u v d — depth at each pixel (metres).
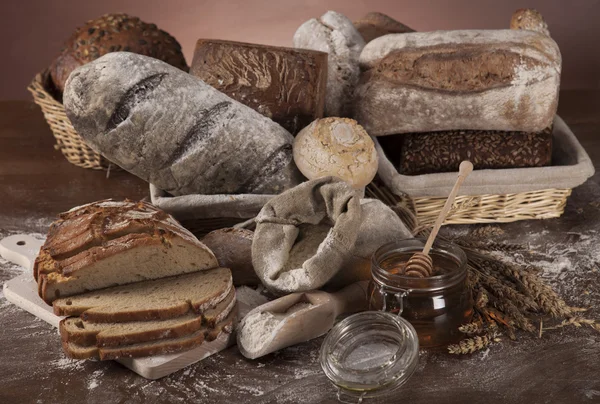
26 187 1.49
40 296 1.11
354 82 1.43
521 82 1.29
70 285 1.10
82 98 1.23
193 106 1.25
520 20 1.45
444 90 1.31
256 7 2.40
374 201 1.16
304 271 1.09
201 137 1.25
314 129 1.25
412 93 1.33
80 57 1.51
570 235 1.30
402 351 0.99
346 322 1.04
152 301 1.07
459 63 1.31
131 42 1.52
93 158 1.53
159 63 1.25
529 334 1.09
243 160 1.26
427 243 1.07
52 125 1.53
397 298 1.04
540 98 1.30
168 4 2.39
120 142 1.24
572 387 1.01
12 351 1.09
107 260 1.10
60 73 1.54
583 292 1.17
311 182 1.14
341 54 1.43
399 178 1.29
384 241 1.14
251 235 1.18
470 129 1.35
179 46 1.59
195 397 1.02
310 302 1.09
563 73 2.30
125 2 2.38
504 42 1.31
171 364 1.04
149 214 1.15
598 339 1.08
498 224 1.35
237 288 1.18
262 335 1.06
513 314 1.08
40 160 1.59
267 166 1.27
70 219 1.17
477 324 1.06
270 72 1.34
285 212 1.14
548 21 2.27
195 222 1.27
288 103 1.33
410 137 1.37
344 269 1.12
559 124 1.42
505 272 1.14
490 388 1.01
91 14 2.38
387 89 1.33
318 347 1.09
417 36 1.35
